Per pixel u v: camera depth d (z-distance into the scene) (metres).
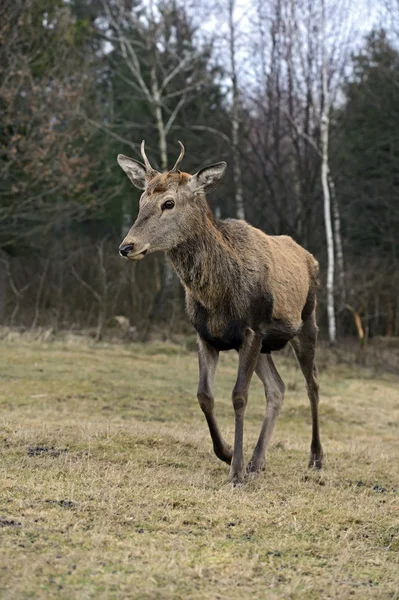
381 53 36.69
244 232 10.46
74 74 29.25
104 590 6.15
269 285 10.29
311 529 8.05
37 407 15.48
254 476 10.15
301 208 32.69
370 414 19.02
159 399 17.69
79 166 28.31
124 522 7.73
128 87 37.47
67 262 32.50
